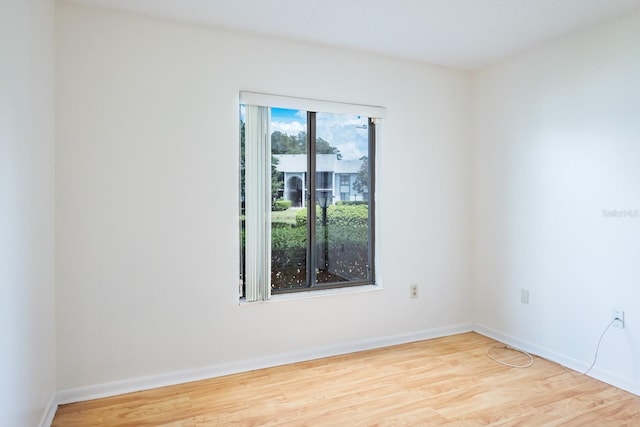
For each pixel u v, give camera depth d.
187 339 2.63
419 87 3.42
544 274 3.02
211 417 2.19
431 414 2.21
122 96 2.45
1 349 1.47
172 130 2.58
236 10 2.42
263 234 2.85
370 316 3.24
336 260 3.25
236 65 2.74
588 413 2.22
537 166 3.06
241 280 2.85
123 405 2.31
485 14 2.48
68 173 2.34
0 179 1.47
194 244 2.64
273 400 2.38
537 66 3.05
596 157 2.65
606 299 2.60
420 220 3.45
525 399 2.38
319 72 3.01
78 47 2.36
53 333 2.27
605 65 2.59
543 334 3.03
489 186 3.50
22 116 1.74
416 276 3.44
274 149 3.00
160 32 2.54
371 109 3.20
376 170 3.33
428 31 2.74
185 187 2.61
